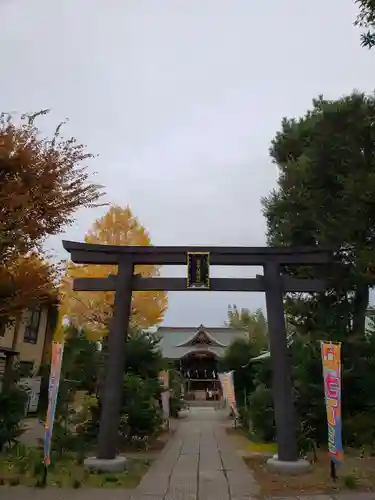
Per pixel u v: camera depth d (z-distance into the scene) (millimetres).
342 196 11969
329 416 7516
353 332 13281
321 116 13055
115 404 8789
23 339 21047
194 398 39438
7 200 7344
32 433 13250
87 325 20656
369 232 11797
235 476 7977
